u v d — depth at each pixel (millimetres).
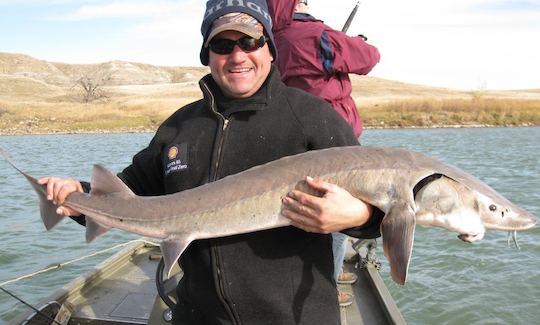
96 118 57688
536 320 7219
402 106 57031
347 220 2812
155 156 3516
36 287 8172
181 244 3166
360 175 2982
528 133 41531
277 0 4852
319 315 3014
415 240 10617
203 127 3275
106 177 3592
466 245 10164
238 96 3180
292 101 3178
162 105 68062
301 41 4766
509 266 9055
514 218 3070
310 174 3027
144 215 3352
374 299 5484
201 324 3174
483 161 23172
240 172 3172
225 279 3029
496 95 97688
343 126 3201
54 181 3650
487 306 7602
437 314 7465
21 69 194000
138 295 5750
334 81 4852
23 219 12461
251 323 3020
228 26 2992
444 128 49406
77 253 9898
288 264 3012
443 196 3016
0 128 52219
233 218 3070
